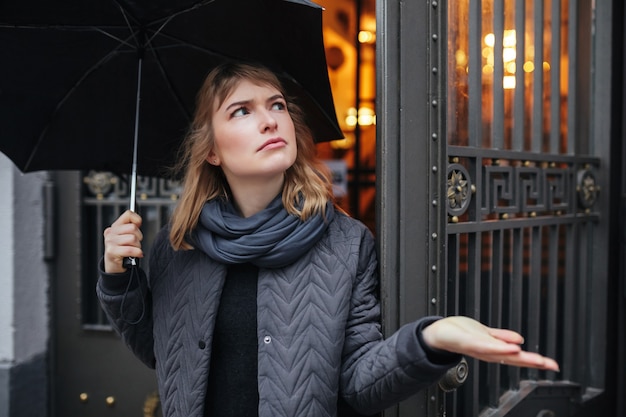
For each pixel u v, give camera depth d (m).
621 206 2.44
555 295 2.26
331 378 1.41
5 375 2.74
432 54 1.69
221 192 1.61
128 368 2.95
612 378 2.46
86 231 2.96
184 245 1.55
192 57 1.81
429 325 1.27
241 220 1.48
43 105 1.80
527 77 2.26
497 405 2.00
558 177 2.25
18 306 2.79
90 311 3.00
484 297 2.07
